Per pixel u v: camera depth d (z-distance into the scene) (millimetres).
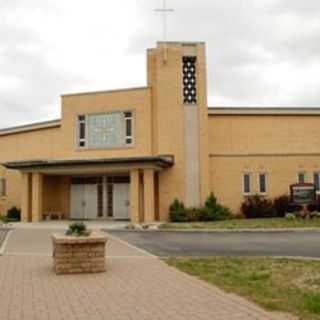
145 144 35500
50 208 37594
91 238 12625
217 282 10945
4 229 29188
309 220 30734
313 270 12328
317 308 7988
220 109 37062
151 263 14320
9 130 41594
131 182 32875
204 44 36250
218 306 8578
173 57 35844
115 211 36250
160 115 35469
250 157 37000
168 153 35250
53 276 12148
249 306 8484
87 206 37125
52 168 34562
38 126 39500
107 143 36312
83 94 37156
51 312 8375
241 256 15945
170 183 35094
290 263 13758
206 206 34500
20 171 36344
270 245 19609
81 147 36906
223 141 36969
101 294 9852
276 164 37125
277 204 35969
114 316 8016
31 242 21125
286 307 8258
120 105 36250
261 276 11578
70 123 37250
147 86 35906
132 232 27031
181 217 33594
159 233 26297
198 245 19984
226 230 27141
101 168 33625
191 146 35531
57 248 12523
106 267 13516
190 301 9047
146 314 8102
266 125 37375
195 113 35781
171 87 35656
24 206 35281
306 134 37562
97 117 36719
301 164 37312
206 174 35406
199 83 36031
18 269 13391
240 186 36688
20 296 9773
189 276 11938
